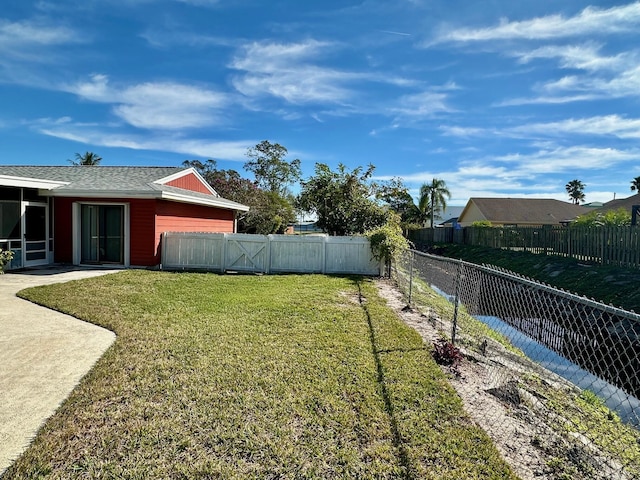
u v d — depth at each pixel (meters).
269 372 3.90
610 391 4.23
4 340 4.85
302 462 2.54
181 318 5.90
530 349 5.82
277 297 7.57
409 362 4.27
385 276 11.27
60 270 10.83
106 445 2.69
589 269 12.71
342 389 3.56
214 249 11.73
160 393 3.43
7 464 2.49
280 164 40.31
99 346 4.66
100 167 15.73
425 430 2.94
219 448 2.67
